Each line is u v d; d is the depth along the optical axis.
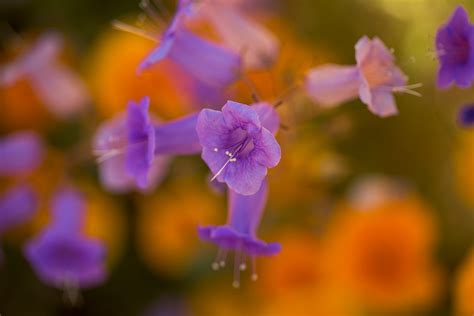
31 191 0.56
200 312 0.57
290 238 0.55
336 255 0.54
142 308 0.60
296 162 0.51
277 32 0.56
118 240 0.59
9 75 0.55
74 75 0.56
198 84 0.49
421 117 0.56
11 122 0.60
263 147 0.37
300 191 0.54
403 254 0.54
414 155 0.57
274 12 0.57
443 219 0.57
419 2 0.52
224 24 0.46
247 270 0.56
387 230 0.54
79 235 0.52
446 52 0.39
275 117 0.40
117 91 0.55
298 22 0.57
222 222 0.56
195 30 0.52
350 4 0.56
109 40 0.57
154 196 0.58
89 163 0.56
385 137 0.57
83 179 0.57
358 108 0.56
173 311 0.59
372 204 0.54
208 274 0.56
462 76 0.39
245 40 0.46
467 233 0.57
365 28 0.56
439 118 0.55
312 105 0.44
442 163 0.56
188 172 0.56
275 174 0.50
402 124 0.56
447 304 0.56
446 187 0.57
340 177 0.55
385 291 0.54
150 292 0.60
